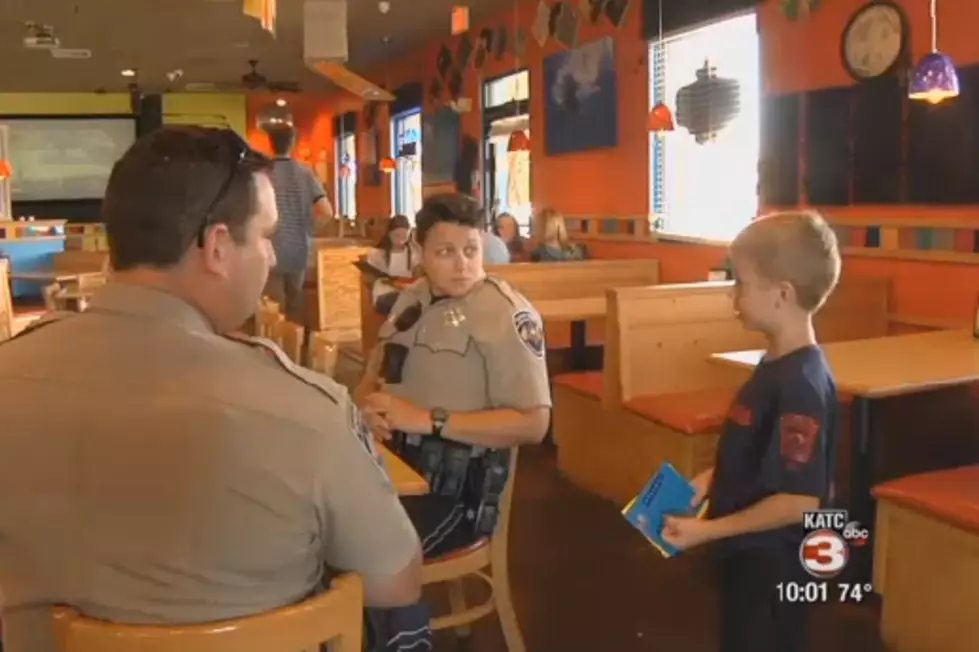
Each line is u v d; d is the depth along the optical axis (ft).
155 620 3.80
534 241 25.23
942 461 10.92
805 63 16.46
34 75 42.86
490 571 8.66
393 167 38.55
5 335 17.57
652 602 10.82
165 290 3.96
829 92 15.83
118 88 48.91
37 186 51.42
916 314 14.52
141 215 3.90
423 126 36.14
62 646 3.83
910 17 14.33
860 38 15.16
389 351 7.77
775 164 17.20
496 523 7.91
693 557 12.07
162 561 3.76
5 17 28.73
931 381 9.14
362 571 4.28
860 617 10.32
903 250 14.65
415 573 4.46
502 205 29.84
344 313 28.89
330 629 4.01
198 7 27.30
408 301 7.89
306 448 3.88
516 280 18.60
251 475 3.78
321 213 19.31
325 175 49.32
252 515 3.81
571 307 17.28
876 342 11.54
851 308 14.44
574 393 15.10
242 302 4.16
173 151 3.96
